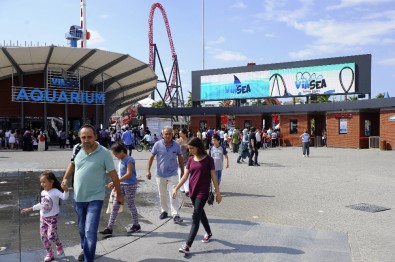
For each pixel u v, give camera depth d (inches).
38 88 1509.6
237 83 1788.9
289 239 270.7
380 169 702.5
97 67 1582.2
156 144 323.9
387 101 1246.9
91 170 216.2
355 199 415.5
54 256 235.9
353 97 2431.1
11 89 1593.3
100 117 1866.4
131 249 250.2
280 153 1142.3
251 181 550.0
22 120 1560.0
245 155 826.2
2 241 269.3
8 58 1358.3
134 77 1733.5
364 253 243.0
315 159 925.8
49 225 229.6
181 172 323.6
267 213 350.6
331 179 570.3
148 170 328.5
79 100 1565.0
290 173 644.1
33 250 249.4
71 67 1574.8
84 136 214.8
